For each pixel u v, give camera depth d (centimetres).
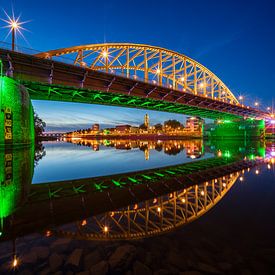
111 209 850
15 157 2083
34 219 701
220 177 1535
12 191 1010
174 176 1659
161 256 491
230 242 544
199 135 14788
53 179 1530
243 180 1371
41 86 3631
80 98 4781
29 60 3127
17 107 2736
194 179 1512
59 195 1071
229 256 480
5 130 2484
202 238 573
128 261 471
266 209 800
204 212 782
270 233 591
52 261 468
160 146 5944
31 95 4366
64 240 569
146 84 4562
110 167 2125
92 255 495
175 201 971
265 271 425
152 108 6275
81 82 3784
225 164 2233
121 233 616
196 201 954
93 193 1130
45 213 762
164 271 434
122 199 1012
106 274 429
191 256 489
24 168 1616
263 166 2000
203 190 1167
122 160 2684
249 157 2852
